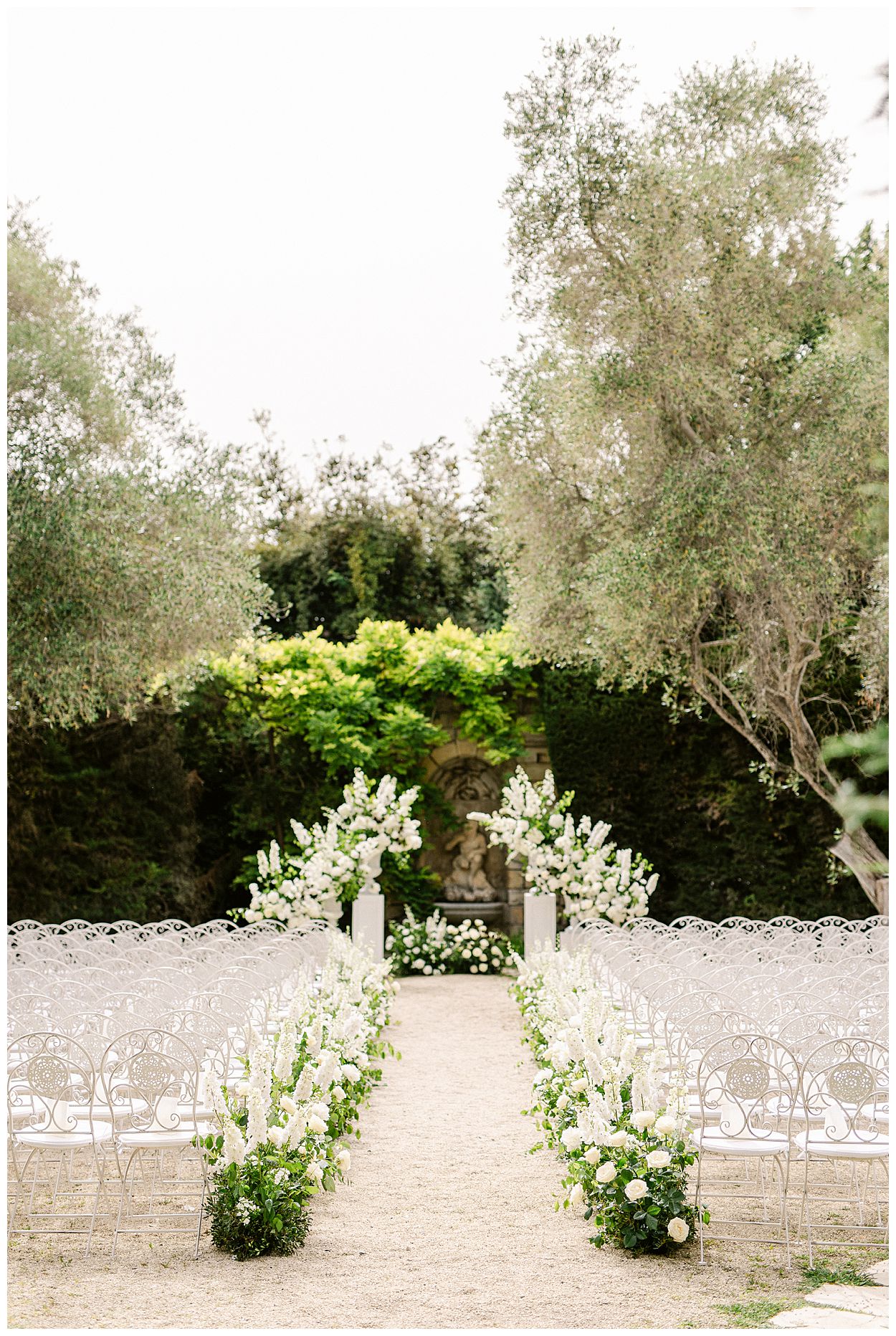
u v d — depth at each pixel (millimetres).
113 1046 4707
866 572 10828
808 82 11109
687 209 10773
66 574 9773
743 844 13016
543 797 11766
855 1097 4074
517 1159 5328
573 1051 4191
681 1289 3699
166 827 13211
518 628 12906
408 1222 4418
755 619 10781
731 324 10859
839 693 12336
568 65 11305
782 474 10680
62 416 10344
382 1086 6965
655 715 13570
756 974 6621
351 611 18781
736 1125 4305
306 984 5766
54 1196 4613
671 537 10500
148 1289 3717
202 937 9664
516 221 11461
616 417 11281
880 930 8742
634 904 11266
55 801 12586
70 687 10180
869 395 10344
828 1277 3826
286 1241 4074
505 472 12250
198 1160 5363
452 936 13570
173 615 10398
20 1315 3463
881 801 5645
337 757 13992
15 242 10406
